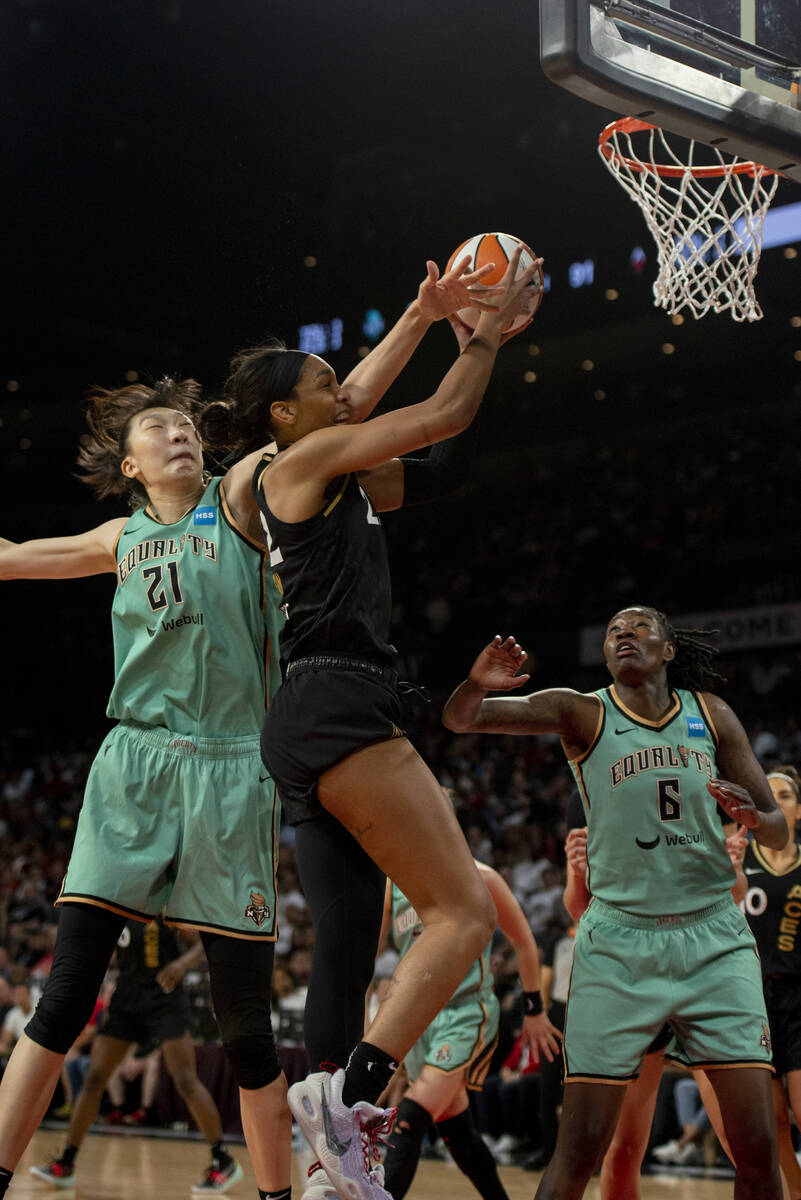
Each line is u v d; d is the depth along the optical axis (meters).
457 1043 4.44
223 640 3.18
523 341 20.69
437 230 18.14
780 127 4.22
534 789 14.64
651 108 3.94
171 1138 8.62
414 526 22.62
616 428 21.70
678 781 3.47
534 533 21.16
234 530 3.24
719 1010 3.31
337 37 14.12
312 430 2.81
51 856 14.52
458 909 2.49
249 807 3.13
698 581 18.75
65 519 23.66
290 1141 3.11
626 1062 3.30
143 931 6.16
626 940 3.41
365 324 18.83
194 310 16.56
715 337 19.52
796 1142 7.35
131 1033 6.12
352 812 2.53
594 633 18.55
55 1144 8.01
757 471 19.70
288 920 10.06
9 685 22.77
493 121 16.62
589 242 19.08
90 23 13.29
